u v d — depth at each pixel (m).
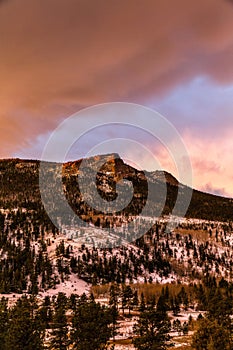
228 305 90.38
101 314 63.19
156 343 56.59
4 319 55.69
